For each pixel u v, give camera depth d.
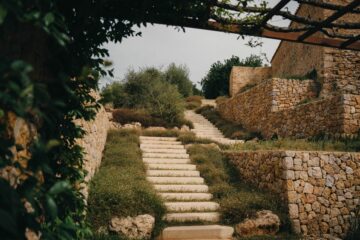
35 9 1.82
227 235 6.13
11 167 1.97
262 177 8.00
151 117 16.03
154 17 3.59
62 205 2.52
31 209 2.12
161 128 15.40
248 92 17.27
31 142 2.25
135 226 5.89
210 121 20.20
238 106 18.41
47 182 2.54
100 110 9.15
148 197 6.70
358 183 7.46
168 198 7.84
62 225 2.06
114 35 3.24
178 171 9.39
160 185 8.33
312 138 11.32
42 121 2.47
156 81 18.58
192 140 12.38
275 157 7.46
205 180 9.10
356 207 7.29
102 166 8.86
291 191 6.88
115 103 17.67
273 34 4.45
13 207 1.40
